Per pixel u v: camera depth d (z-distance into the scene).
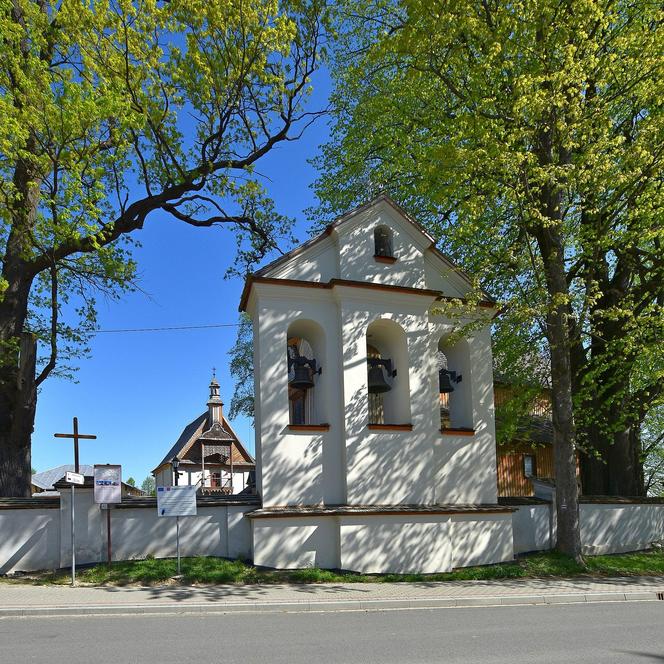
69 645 8.38
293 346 20.25
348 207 26.02
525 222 18.72
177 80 20.12
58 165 16.84
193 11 19.44
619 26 17.75
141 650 8.05
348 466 16.06
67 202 17.03
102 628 9.65
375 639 8.84
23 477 17.97
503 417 23.12
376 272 17.36
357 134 25.23
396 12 22.12
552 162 17.47
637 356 19.91
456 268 18.39
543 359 23.83
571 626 9.98
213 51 20.25
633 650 8.23
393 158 23.25
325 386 16.56
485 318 17.36
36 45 17.20
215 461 59.38
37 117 16.17
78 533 15.04
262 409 15.88
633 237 18.20
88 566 14.76
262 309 16.27
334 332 16.83
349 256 17.11
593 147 15.83
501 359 23.44
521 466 33.72
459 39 17.59
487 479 17.91
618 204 19.09
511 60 17.19
